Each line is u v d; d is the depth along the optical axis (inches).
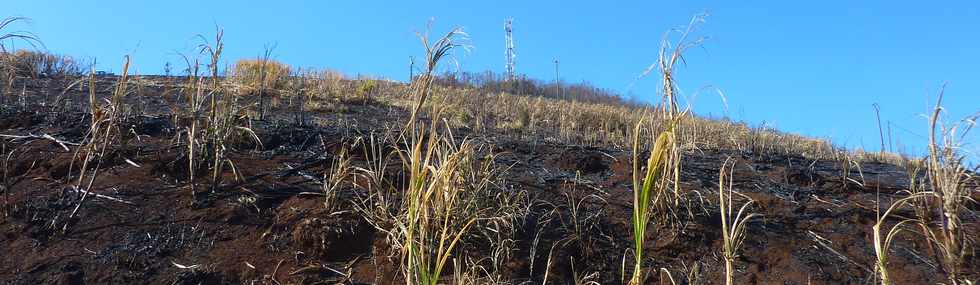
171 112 263.6
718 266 173.3
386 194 191.0
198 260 162.1
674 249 178.5
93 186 188.1
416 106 143.3
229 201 185.3
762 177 233.8
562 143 282.7
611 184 215.3
